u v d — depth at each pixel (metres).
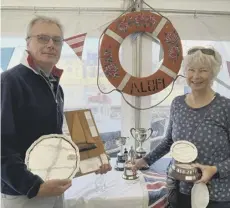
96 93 2.04
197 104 1.44
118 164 1.93
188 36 2.04
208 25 2.04
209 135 1.37
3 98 1.15
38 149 1.22
